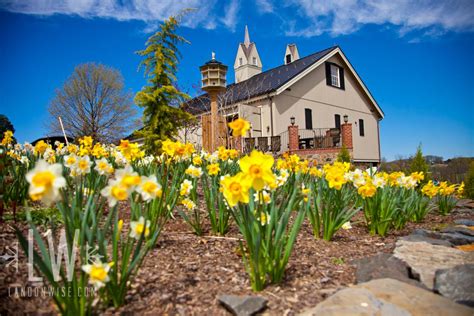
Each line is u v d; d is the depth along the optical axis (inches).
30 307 60.9
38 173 45.4
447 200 208.4
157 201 101.1
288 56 1130.7
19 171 125.6
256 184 64.7
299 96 661.9
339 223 113.6
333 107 737.6
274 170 177.3
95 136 939.3
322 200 118.8
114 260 62.6
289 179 148.1
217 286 73.4
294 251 99.9
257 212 81.3
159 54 374.0
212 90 354.9
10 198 119.2
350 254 100.0
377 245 111.9
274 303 66.7
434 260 86.7
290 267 86.5
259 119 621.3
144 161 189.0
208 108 626.2
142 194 62.6
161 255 89.6
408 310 58.9
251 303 63.9
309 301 68.1
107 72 1008.2
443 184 196.2
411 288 67.5
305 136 660.1
